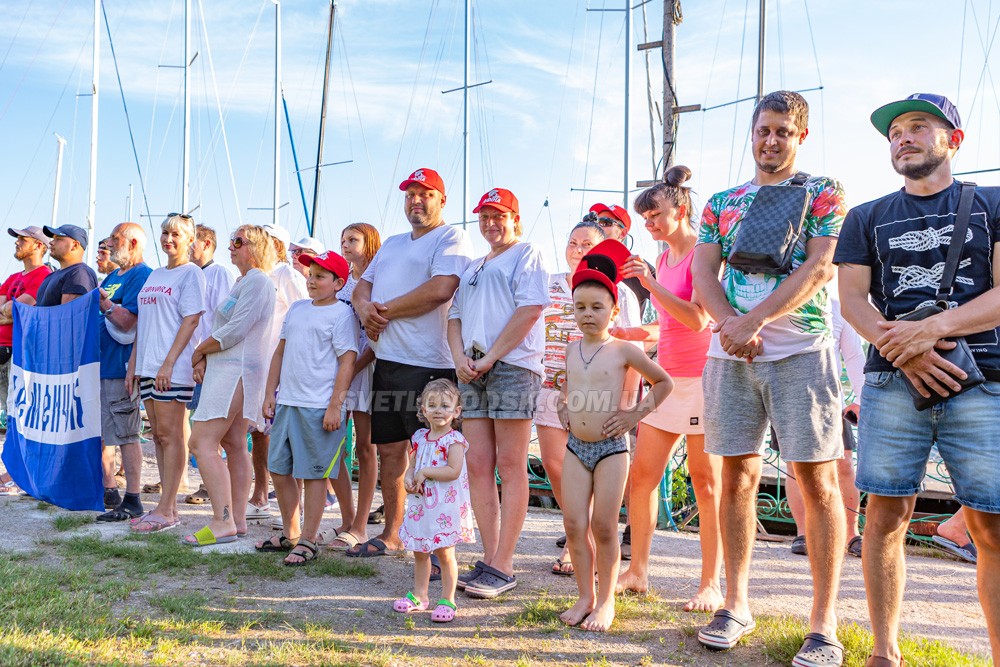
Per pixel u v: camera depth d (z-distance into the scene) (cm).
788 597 447
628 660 343
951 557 566
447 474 394
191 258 645
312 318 500
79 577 421
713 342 378
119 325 625
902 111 309
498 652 348
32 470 642
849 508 569
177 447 574
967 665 321
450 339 472
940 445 300
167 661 316
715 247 388
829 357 349
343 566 466
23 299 710
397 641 356
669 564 512
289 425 491
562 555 484
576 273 400
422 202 507
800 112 364
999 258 291
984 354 288
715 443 370
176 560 470
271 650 330
